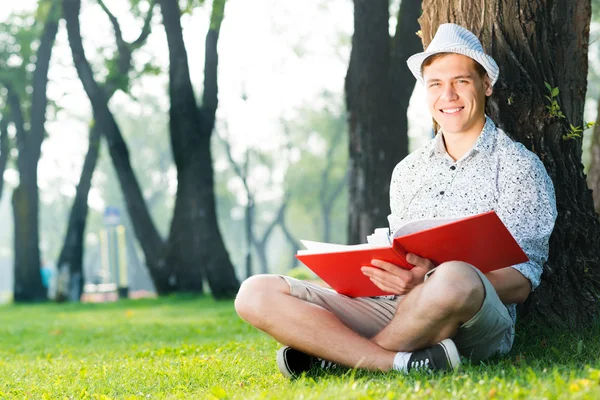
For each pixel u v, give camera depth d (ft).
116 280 104.63
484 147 15.46
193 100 68.64
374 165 45.70
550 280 18.94
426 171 16.03
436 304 13.48
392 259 13.78
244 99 132.16
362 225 45.78
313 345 14.60
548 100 19.57
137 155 226.58
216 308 56.75
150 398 15.88
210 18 68.23
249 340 26.81
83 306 73.36
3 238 330.34
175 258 75.36
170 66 68.95
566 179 19.52
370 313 15.55
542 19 19.99
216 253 67.62
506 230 12.96
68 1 77.10
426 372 13.74
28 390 18.75
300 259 14.84
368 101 45.93
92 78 78.43
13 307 82.12
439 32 15.67
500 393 11.34
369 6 45.88
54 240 257.34
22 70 91.86
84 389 17.60
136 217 77.87
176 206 73.77
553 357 15.55
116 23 81.76
